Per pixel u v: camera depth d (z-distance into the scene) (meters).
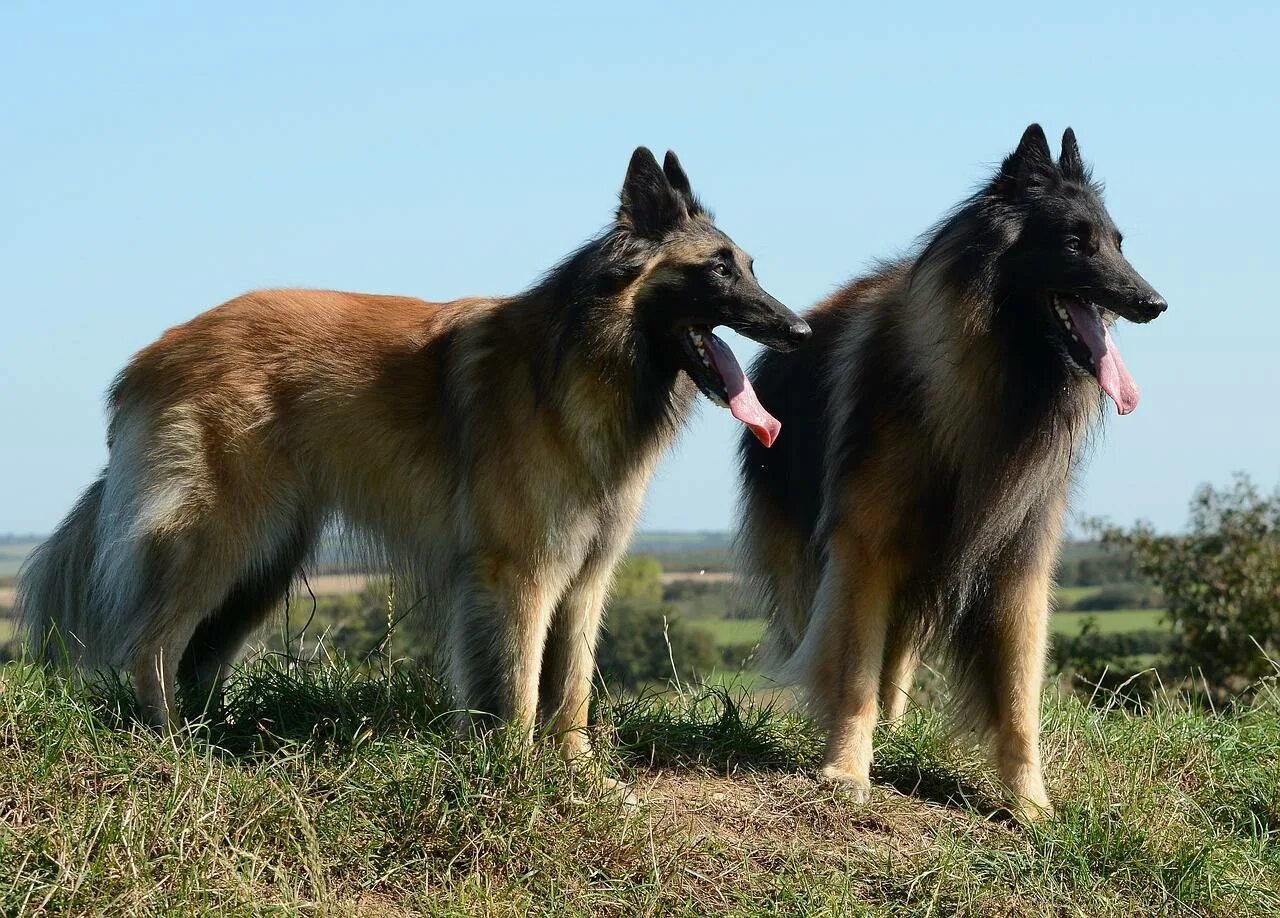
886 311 6.00
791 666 5.95
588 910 4.50
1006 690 5.84
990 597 5.85
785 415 6.70
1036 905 4.92
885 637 5.87
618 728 5.98
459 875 4.64
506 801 4.82
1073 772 6.15
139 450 5.63
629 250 5.57
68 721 4.83
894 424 5.73
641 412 5.70
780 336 5.62
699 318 5.62
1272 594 13.11
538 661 5.55
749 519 7.06
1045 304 5.69
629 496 5.79
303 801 4.74
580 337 5.48
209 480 5.58
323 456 5.85
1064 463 5.79
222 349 5.70
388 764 5.02
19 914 3.95
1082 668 12.87
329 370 5.77
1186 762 6.44
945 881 4.91
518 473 5.47
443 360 5.77
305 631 6.35
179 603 5.55
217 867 4.33
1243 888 5.28
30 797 4.54
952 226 5.83
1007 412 5.66
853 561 5.81
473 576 5.55
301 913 4.28
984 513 5.65
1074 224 5.60
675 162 6.00
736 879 4.83
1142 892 5.17
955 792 5.95
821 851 5.09
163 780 4.74
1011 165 5.82
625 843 4.80
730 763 5.82
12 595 6.09
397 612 6.30
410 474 5.84
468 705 5.49
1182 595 13.58
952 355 5.64
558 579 5.58
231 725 5.57
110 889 4.12
